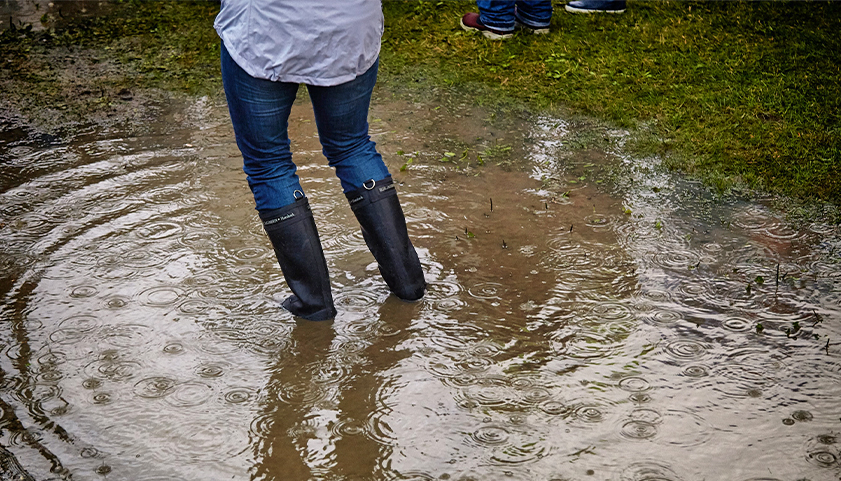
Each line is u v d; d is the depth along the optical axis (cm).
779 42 612
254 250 341
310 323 291
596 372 263
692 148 443
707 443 229
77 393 250
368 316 296
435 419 241
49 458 222
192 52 609
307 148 449
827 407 244
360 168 290
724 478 215
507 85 546
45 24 664
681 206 382
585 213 377
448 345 279
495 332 286
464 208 382
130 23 672
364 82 277
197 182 402
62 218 363
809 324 288
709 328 287
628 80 546
